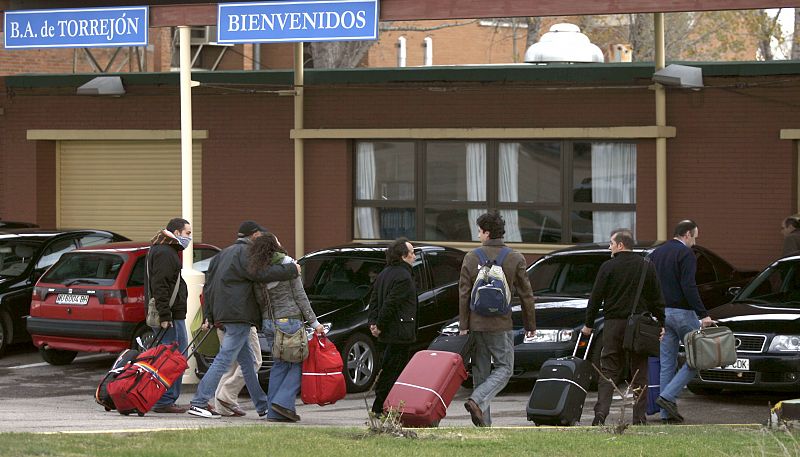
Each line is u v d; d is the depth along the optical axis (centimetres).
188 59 5541
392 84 7606
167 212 8250
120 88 7925
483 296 3919
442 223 7669
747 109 6975
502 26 15675
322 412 4659
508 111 7419
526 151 7500
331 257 5628
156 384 4262
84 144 8419
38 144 8381
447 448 3297
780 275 5091
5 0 5850
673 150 7125
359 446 3306
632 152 7294
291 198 7844
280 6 5266
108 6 5784
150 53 11925
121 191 8356
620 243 4038
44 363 6212
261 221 7906
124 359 4359
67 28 5588
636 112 7181
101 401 4331
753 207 6994
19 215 8425
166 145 8231
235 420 4250
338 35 5194
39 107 8350
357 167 7794
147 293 4469
